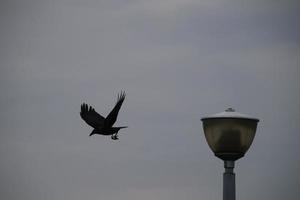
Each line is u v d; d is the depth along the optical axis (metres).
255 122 24.20
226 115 24.05
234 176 24.19
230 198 24.12
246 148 24.23
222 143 24.09
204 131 24.41
